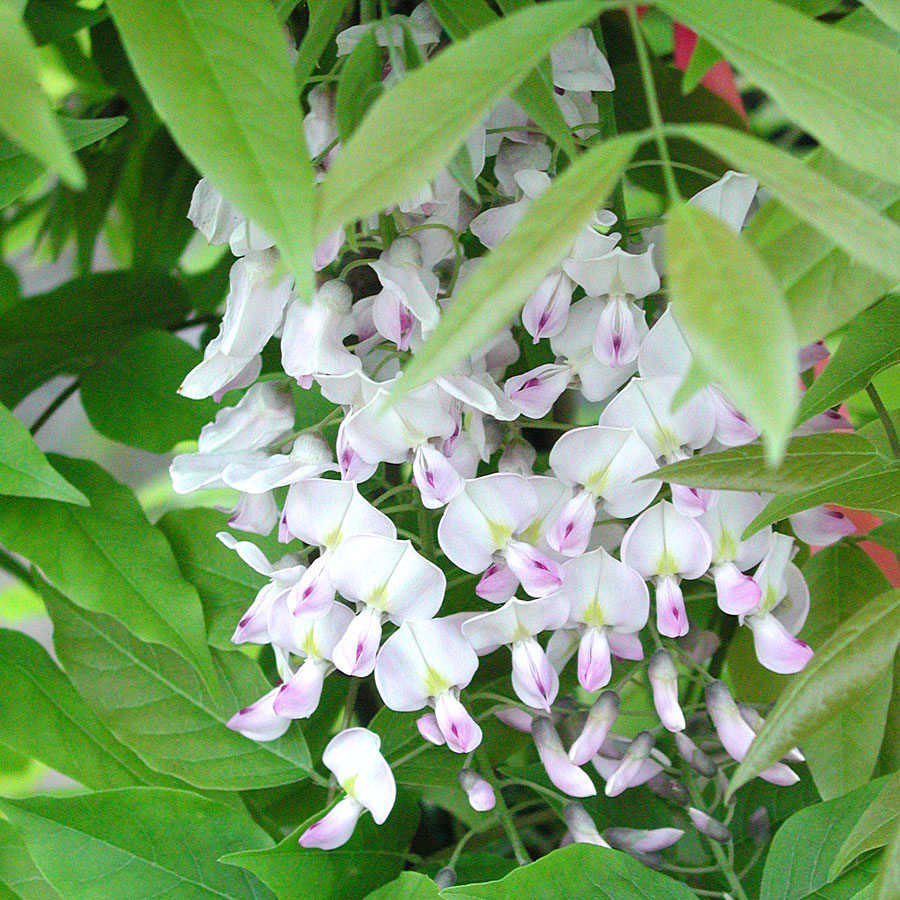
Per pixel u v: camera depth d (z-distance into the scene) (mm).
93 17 643
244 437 588
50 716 622
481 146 551
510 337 592
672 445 567
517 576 568
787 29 465
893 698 606
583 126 587
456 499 569
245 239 554
